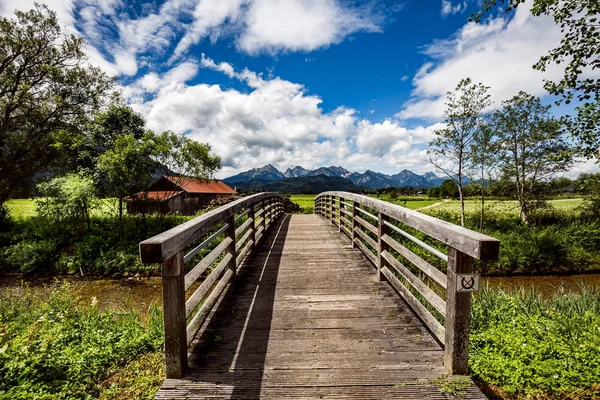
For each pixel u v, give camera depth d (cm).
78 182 1118
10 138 1399
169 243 184
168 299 202
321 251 585
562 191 1377
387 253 390
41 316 388
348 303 335
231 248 415
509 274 967
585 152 651
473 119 1258
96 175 1148
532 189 1432
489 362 248
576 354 251
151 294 809
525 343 276
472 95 1229
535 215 1420
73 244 1108
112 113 1419
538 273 970
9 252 1058
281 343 251
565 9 627
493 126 1294
